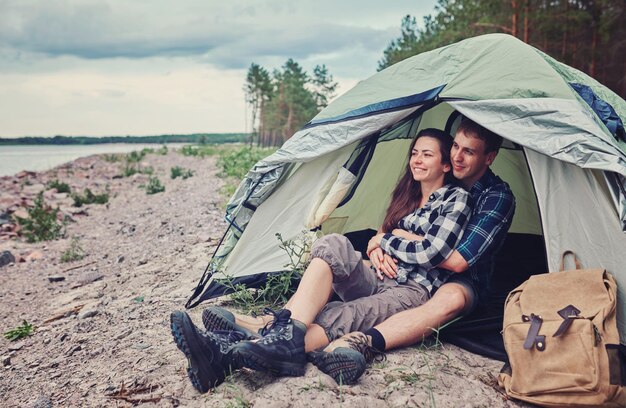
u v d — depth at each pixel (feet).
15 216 37.17
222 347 9.50
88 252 25.55
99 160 98.17
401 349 10.71
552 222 10.53
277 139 249.55
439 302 10.81
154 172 71.36
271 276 13.91
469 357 10.80
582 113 10.18
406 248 11.26
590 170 10.01
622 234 9.80
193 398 9.47
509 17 62.85
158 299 15.75
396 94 12.25
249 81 255.29
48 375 11.55
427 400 9.05
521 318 9.49
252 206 13.55
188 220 29.35
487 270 11.82
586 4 62.69
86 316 15.24
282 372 9.48
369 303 10.68
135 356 11.76
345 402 8.80
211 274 14.29
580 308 9.20
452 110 14.64
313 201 13.29
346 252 10.57
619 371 8.49
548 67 11.18
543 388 8.87
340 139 12.35
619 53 60.75
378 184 15.34
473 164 11.53
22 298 19.08
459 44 12.40
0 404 10.51
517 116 10.59
